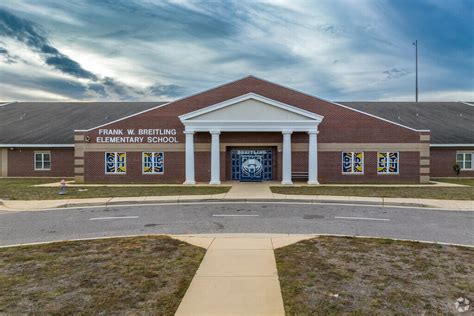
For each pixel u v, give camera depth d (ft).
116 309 15.26
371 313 14.97
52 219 38.81
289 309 15.34
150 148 80.07
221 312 15.12
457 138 94.84
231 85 81.82
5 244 27.73
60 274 19.51
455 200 50.83
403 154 78.48
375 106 118.11
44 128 102.58
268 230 32.53
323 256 22.84
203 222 36.58
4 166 95.76
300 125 75.51
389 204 48.91
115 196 55.26
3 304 15.70
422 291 17.22
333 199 51.34
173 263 21.43
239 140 81.15
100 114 111.65
